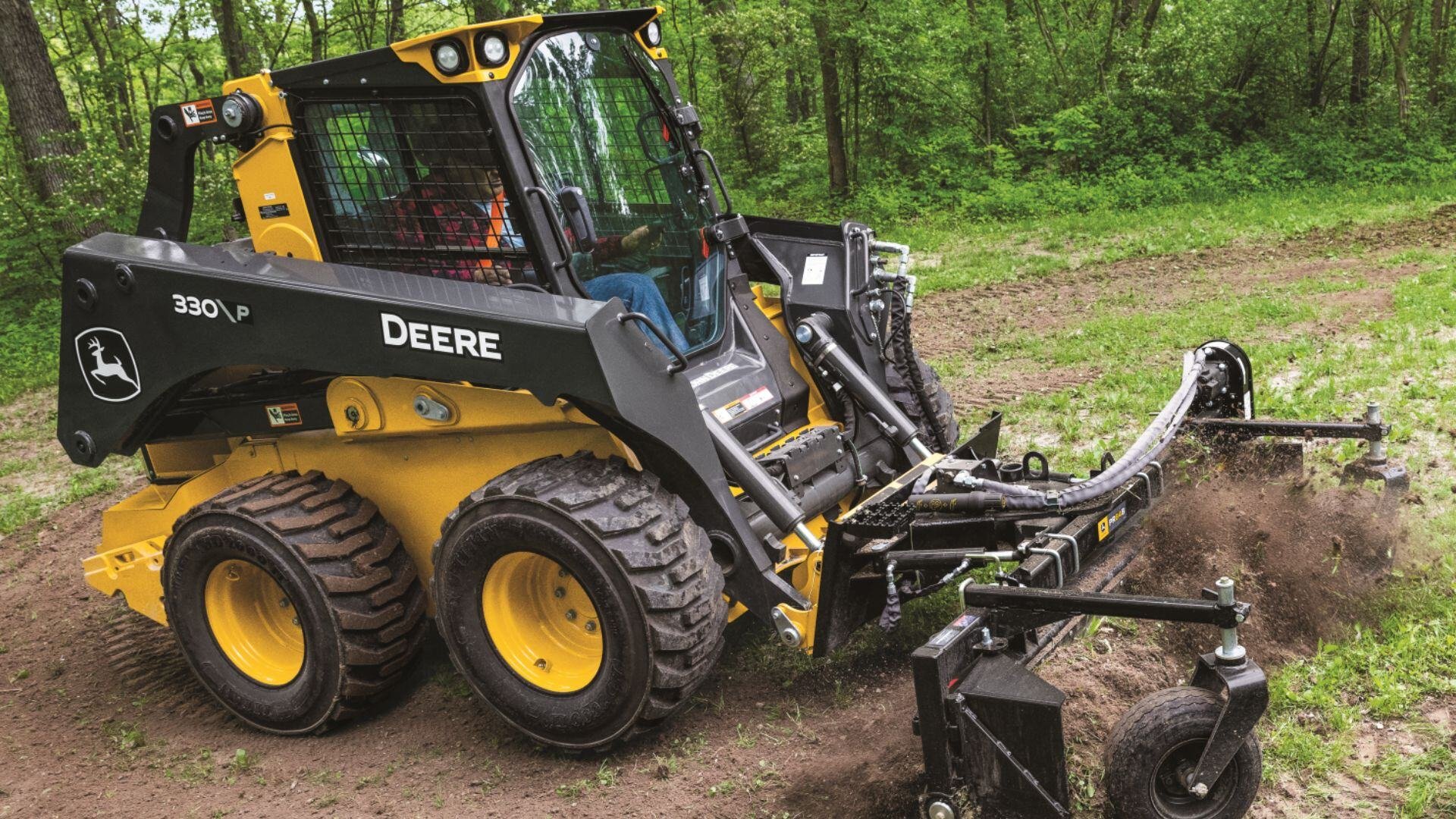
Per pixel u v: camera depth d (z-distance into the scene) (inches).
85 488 313.3
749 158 788.0
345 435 170.1
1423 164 632.4
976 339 364.8
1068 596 122.0
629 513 143.9
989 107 709.9
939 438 197.8
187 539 172.1
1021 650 135.1
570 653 157.8
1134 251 489.4
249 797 157.1
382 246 172.6
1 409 425.7
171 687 196.7
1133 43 721.6
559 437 159.3
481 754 161.6
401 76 160.7
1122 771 117.6
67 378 179.6
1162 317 353.1
